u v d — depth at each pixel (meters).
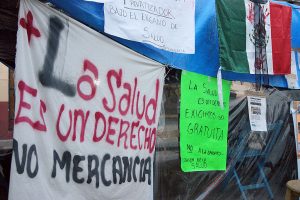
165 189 2.88
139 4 2.52
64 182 2.19
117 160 2.44
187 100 2.94
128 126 2.51
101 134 2.37
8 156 3.01
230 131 3.35
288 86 3.64
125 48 2.50
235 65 3.16
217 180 3.24
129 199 2.51
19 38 2.06
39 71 2.13
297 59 3.72
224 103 3.21
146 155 2.63
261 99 3.60
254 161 3.55
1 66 6.84
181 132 2.91
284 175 3.81
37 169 2.08
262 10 3.37
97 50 2.38
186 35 2.81
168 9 2.69
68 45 2.25
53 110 2.17
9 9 2.75
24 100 2.05
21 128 2.04
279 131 3.80
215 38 3.05
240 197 3.42
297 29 3.72
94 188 2.32
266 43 3.38
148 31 2.57
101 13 2.37
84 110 2.30
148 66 2.63
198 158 3.02
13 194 1.99
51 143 2.15
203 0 2.99
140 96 2.59
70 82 2.25
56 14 2.21
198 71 2.96
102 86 2.39
